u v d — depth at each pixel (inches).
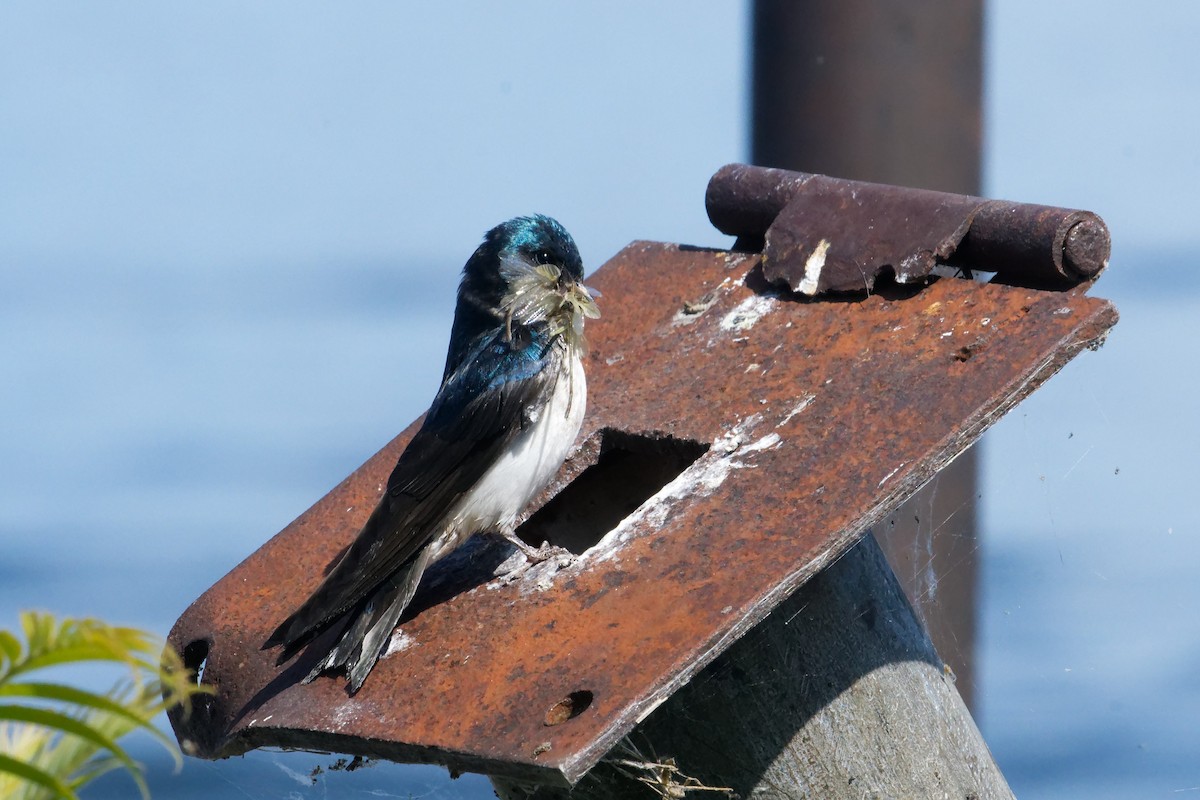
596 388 412.8
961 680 509.4
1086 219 358.6
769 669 342.3
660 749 343.6
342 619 365.7
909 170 478.0
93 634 199.8
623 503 423.8
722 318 414.9
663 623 310.2
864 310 386.6
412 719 317.1
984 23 480.4
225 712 371.2
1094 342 347.3
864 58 474.9
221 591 401.7
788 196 429.1
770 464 347.9
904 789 353.4
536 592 344.8
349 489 422.6
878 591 361.1
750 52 497.4
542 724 294.5
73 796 205.9
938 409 339.3
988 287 369.4
